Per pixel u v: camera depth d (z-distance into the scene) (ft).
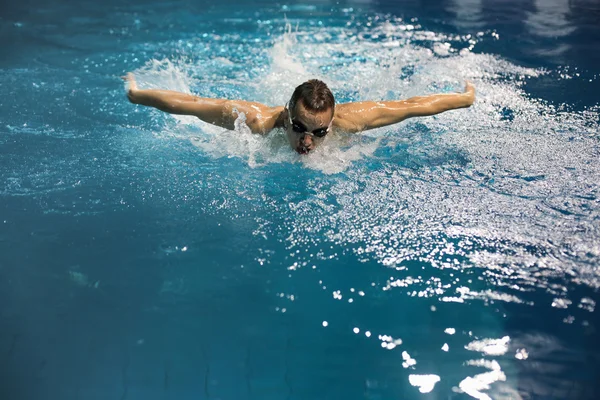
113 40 15.46
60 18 17.20
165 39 15.58
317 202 8.52
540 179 8.93
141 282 7.14
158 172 9.33
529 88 12.39
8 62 13.73
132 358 6.21
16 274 7.23
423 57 14.33
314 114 8.89
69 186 8.93
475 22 17.12
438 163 9.44
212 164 9.55
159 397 5.88
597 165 9.25
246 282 7.12
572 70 13.37
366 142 10.06
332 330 6.51
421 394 5.81
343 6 18.76
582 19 17.31
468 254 7.45
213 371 6.08
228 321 6.62
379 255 7.48
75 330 6.52
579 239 7.62
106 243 7.74
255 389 5.93
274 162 9.53
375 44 15.29
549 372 5.98
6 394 5.86
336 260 7.41
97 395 5.88
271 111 9.91
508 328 6.46
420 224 8.01
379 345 6.32
